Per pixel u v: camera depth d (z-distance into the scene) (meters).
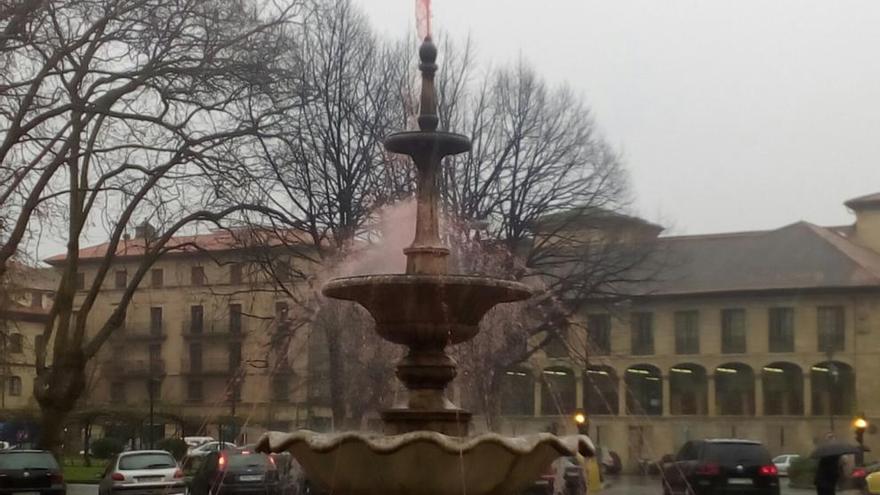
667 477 32.81
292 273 35.62
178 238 43.03
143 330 84.44
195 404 82.19
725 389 75.75
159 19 27.06
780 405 74.38
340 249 31.19
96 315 87.69
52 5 25.48
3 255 26.64
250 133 29.53
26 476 29.14
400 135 10.34
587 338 43.47
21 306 49.16
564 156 39.44
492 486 9.04
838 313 73.44
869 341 72.25
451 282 9.74
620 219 42.66
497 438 8.74
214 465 27.55
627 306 50.47
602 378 73.38
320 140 34.88
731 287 75.62
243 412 61.94
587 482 29.08
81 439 78.81
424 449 8.67
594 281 43.19
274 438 9.20
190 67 27.73
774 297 74.81
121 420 72.75
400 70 36.41
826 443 27.20
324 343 27.84
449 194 35.50
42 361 32.56
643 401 76.44
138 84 27.61
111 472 30.62
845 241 78.75
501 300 10.10
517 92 38.78
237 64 28.03
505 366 26.11
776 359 74.31
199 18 27.58
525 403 65.62
